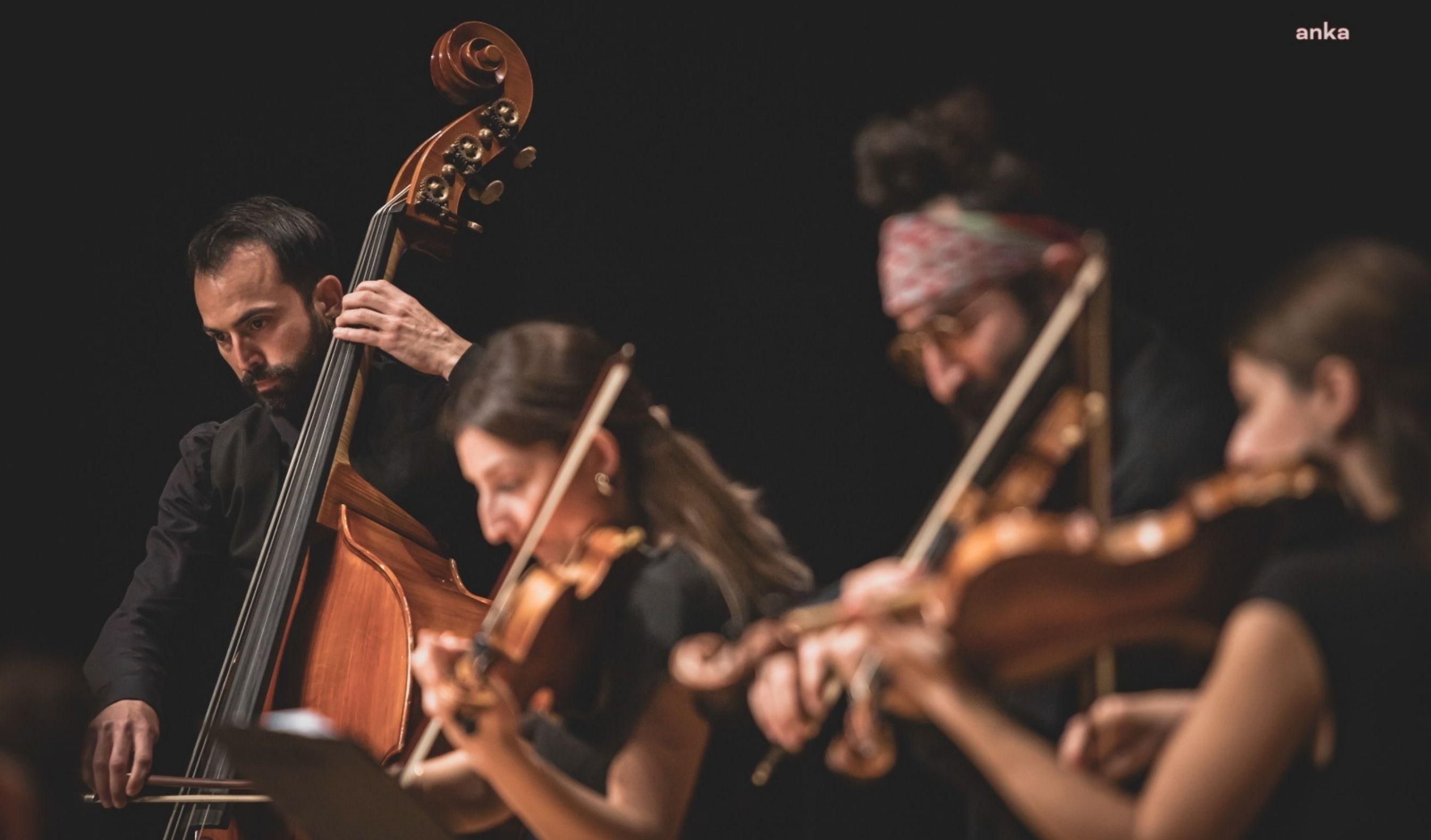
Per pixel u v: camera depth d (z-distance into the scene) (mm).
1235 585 3135
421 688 5625
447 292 8898
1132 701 3525
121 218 9328
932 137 3895
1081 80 7363
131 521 9273
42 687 3939
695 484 4500
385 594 5828
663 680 4012
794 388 8398
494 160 8883
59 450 9297
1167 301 7031
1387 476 3105
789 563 4758
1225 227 6996
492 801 4781
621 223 8727
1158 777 3027
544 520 4160
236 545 6688
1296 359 3139
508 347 4379
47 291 9289
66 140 9289
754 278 8492
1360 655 2947
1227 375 6816
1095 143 7266
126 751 6066
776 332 8445
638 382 4586
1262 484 3072
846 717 3934
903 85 8047
